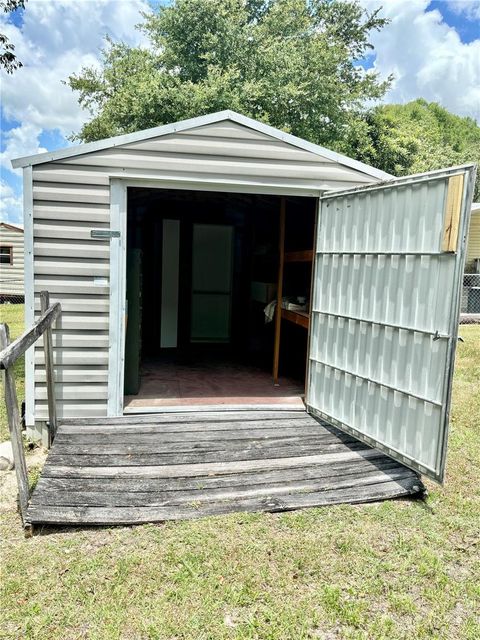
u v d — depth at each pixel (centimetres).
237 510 316
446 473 398
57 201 401
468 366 838
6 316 1328
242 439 401
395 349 358
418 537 298
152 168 411
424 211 329
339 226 420
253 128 424
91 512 302
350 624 224
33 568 257
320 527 304
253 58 1525
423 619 229
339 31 1870
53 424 397
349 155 1734
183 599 235
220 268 831
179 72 1595
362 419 393
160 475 345
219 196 693
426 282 329
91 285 413
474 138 3656
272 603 235
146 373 610
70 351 416
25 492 290
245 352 783
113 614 224
